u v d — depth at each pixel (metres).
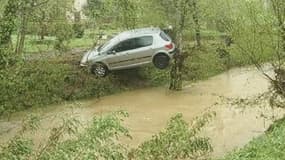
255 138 14.56
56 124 16.50
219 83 26.08
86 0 33.22
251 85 25.17
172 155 11.57
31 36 28.06
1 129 18.34
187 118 19.45
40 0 23.91
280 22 15.41
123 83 24.95
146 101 22.69
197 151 13.05
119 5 28.23
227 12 18.67
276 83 15.96
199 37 29.00
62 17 26.66
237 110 19.77
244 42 16.19
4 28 17.67
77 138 8.93
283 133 13.23
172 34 26.77
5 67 18.34
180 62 24.86
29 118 10.89
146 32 25.08
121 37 24.98
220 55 29.08
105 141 8.95
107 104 22.27
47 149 8.76
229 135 16.66
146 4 27.52
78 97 22.78
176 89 24.69
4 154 8.87
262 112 18.36
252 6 16.00
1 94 20.16
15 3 17.91
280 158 11.27
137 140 16.44
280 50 15.66
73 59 25.92
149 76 25.97
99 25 31.11
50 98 21.92
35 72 22.69
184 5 24.84
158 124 18.77
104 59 24.48
